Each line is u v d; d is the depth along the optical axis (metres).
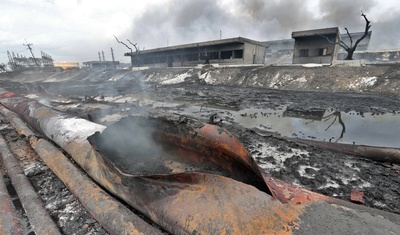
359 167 4.00
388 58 30.19
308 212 1.76
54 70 49.03
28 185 3.26
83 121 5.16
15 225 2.39
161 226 2.27
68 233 2.51
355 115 8.38
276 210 1.78
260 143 5.28
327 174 3.77
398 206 2.91
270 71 19.27
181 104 11.52
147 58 38.09
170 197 2.26
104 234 2.46
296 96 13.06
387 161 4.23
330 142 5.18
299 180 3.62
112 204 2.55
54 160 3.94
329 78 15.58
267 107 10.20
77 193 2.97
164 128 3.28
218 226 1.84
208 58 27.59
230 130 6.38
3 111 8.45
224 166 2.71
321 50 22.20
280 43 41.56
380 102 10.55
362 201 2.74
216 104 11.25
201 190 2.13
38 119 6.05
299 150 4.83
